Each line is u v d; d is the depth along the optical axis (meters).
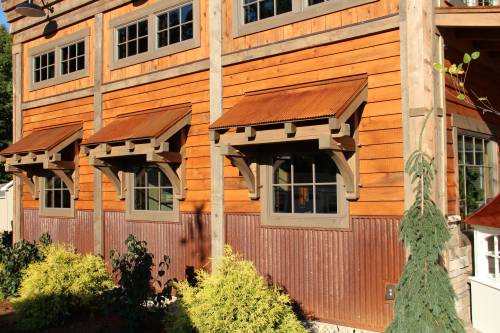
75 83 10.08
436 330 4.16
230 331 4.88
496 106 7.96
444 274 4.32
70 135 9.69
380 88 6.02
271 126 6.23
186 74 8.10
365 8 6.16
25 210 11.32
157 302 6.24
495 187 7.63
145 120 8.23
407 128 5.74
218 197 7.50
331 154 5.81
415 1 5.72
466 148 6.88
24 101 11.34
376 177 6.00
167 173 7.86
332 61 6.43
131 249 6.29
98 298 6.95
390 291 5.73
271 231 6.92
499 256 5.62
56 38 10.59
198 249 7.82
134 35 9.03
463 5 6.81
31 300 6.53
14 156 10.27
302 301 6.56
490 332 5.58
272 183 6.99
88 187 9.73
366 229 6.05
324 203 6.48
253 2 7.24
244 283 5.15
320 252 6.43
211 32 7.65
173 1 8.28
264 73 7.07
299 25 6.74
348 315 6.16
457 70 4.62
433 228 4.32
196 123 7.94
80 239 9.82
